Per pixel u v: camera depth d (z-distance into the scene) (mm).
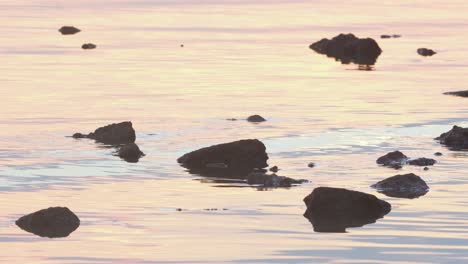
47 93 122188
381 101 118812
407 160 88438
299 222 69875
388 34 191750
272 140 97438
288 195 77500
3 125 102938
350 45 165375
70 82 131000
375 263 60719
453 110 113062
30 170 85000
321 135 99625
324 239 65812
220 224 69250
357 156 91000
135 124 104500
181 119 107188
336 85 131375
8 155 90250
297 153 92062
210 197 76688
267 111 112062
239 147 88625
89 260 61281
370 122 106000
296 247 63938
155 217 70938
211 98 120000
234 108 113688
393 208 73688
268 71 143500
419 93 124875
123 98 119500
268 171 85625
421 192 78500
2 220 70000
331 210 72812
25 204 74375
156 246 64125
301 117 108625
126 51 162875
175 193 77875
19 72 138875
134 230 67688
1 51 160625
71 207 73562
